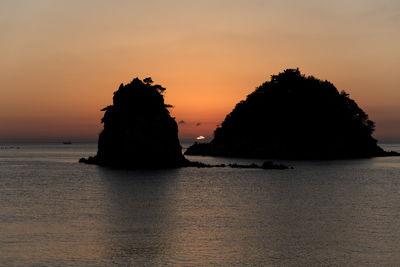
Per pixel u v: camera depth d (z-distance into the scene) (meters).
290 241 46.00
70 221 55.09
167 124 149.50
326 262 39.59
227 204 69.62
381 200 74.62
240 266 38.69
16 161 199.38
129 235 48.16
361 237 47.53
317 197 78.19
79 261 39.50
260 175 123.25
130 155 145.62
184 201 72.75
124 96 149.88
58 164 171.75
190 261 39.81
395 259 40.31
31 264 38.69
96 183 100.38
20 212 61.22
